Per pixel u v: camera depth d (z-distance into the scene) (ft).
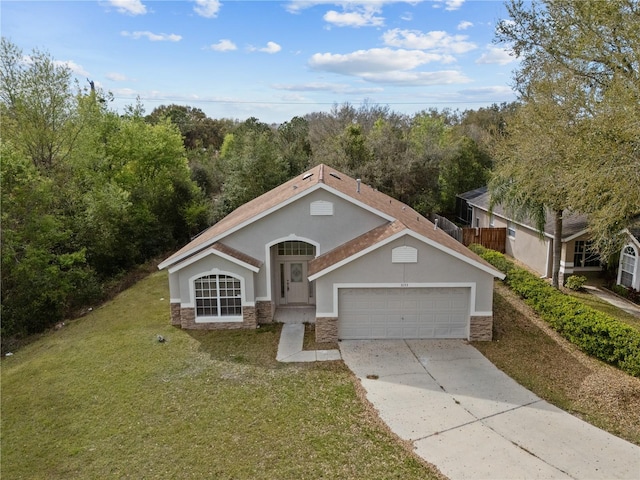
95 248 81.66
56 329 63.87
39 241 68.39
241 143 138.92
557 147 49.70
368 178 122.93
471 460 30.86
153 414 37.65
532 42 59.93
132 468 30.94
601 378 42.34
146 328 58.08
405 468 30.07
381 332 52.54
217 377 43.83
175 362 47.47
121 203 85.66
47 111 83.71
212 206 119.24
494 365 45.70
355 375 43.70
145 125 115.34
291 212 56.39
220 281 55.77
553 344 50.70
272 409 37.76
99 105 99.19
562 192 53.36
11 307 64.23
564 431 34.32
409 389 40.86
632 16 45.16
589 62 51.75
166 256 103.35
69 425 36.68
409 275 50.55
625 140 39.42
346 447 32.42
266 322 58.18
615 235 50.26
